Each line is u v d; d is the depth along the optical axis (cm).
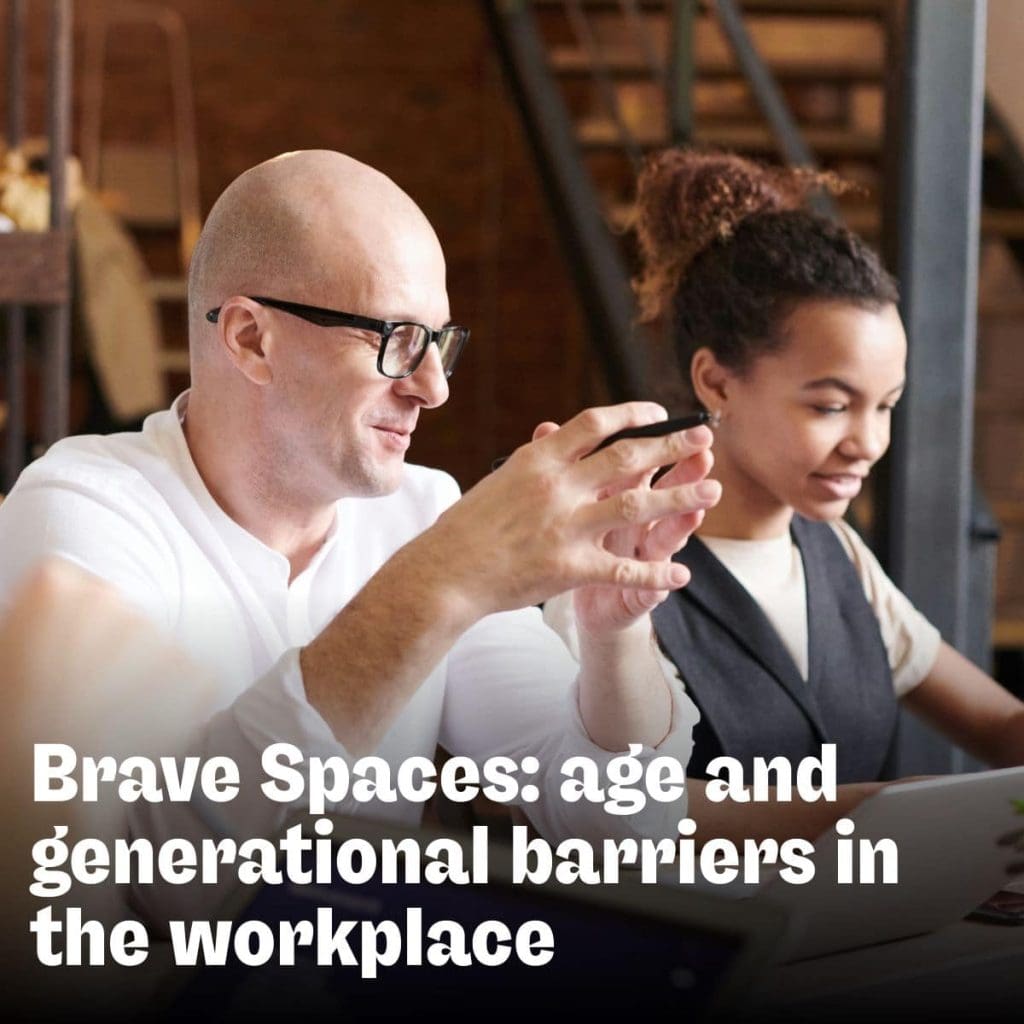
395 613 90
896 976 67
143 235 457
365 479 110
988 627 186
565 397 481
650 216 153
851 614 148
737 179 149
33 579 85
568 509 90
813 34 423
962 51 175
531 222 476
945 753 180
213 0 459
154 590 109
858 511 277
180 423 118
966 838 85
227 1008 65
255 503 115
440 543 91
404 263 107
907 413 177
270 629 115
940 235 176
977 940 71
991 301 340
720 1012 60
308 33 464
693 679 136
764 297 137
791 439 136
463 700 126
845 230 139
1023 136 349
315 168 109
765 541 145
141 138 459
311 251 106
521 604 92
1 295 247
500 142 473
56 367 252
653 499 89
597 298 280
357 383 107
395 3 466
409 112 470
